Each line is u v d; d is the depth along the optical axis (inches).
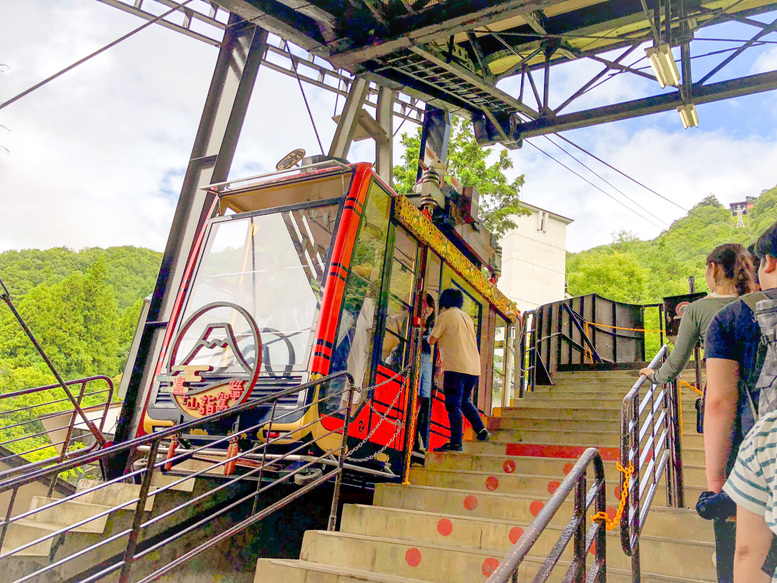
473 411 249.9
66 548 186.7
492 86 363.9
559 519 165.6
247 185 256.4
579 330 495.2
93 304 1720.0
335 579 140.0
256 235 243.9
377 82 362.3
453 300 256.8
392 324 242.1
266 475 206.8
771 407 61.7
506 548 154.3
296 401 197.0
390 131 470.3
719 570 80.7
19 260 2447.1
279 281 228.2
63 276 2432.3
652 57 320.5
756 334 74.6
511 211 678.5
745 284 106.4
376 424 225.8
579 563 98.6
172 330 242.8
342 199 225.6
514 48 398.0
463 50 357.1
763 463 49.8
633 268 1685.5
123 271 2566.4
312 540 167.2
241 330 229.9
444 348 251.1
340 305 209.5
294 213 235.6
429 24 287.6
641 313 548.7
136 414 270.1
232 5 286.0
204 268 250.7
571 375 407.8
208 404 209.0
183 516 192.7
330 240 222.1
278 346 213.9
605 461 218.8
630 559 136.3
